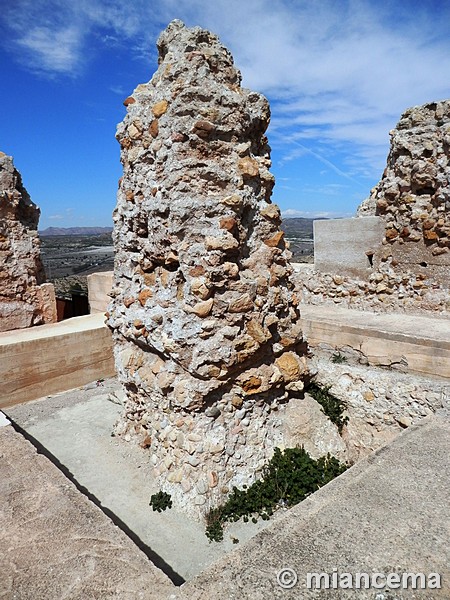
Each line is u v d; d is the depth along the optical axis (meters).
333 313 6.59
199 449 3.73
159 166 3.88
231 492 3.79
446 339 4.79
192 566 3.12
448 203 6.00
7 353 6.04
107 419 5.44
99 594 1.96
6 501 2.59
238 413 3.96
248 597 1.98
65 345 6.61
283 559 2.20
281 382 4.20
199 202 3.65
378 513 2.54
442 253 6.19
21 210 7.48
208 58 3.77
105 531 2.35
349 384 5.03
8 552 2.20
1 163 7.06
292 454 4.09
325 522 2.46
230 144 3.85
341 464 4.21
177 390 3.78
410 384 4.62
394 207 6.66
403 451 3.20
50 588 1.99
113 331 4.79
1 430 3.46
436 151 6.10
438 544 2.30
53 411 5.80
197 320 3.64
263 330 3.89
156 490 3.94
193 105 3.62
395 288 6.71
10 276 7.14
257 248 4.06
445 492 2.72
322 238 7.56
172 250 3.80
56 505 2.55
